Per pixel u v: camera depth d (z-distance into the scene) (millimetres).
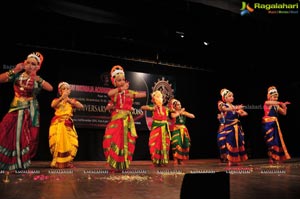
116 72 5176
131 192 3018
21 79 4492
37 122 4598
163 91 9141
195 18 7996
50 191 3061
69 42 8070
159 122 6527
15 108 4461
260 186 3426
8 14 6887
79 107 6293
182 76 9602
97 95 8203
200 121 9836
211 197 1554
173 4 7480
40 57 4723
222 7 7613
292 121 10719
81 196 2791
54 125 5926
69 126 6047
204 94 9977
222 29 8531
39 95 7602
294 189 3225
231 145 6793
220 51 9742
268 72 10516
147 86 8898
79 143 8016
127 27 7848
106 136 5031
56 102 5867
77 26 7676
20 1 6523
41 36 7730
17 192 2996
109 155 4941
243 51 9695
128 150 5082
